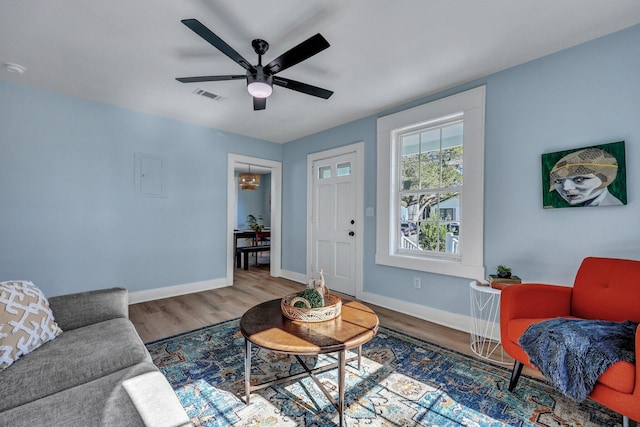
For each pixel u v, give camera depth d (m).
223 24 1.86
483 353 2.21
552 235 2.19
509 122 2.40
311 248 4.42
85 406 0.98
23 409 0.96
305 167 4.51
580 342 1.33
